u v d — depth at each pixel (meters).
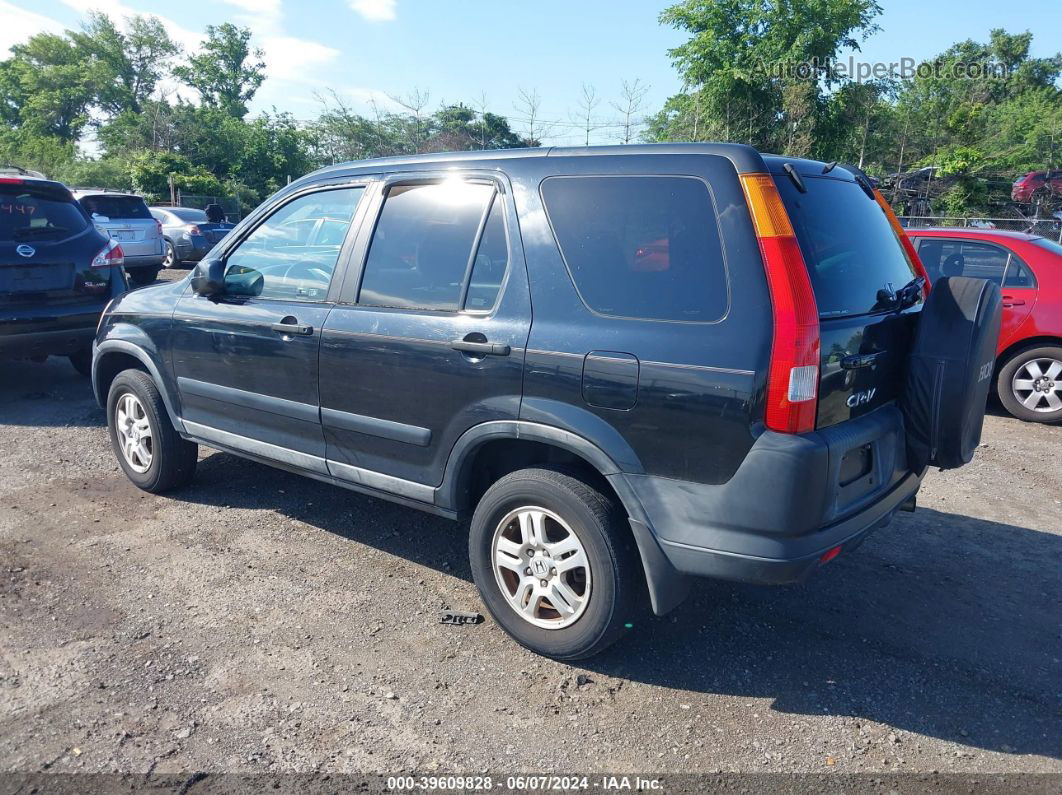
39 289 6.91
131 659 3.30
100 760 2.72
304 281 4.10
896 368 3.34
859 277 3.22
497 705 3.07
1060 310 6.99
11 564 4.10
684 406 2.84
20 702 3.01
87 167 39.75
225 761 2.73
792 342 2.69
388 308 3.70
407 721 2.97
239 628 3.56
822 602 3.91
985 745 2.90
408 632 3.57
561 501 3.17
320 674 3.23
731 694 3.17
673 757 2.81
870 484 3.17
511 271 3.33
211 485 5.25
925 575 4.23
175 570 4.08
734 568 2.82
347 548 4.38
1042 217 23.47
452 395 3.42
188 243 19.95
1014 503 5.29
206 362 4.47
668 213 2.99
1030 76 48.50
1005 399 7.33
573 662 3.34
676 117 27.19
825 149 26.70
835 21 25.67
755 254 2.79
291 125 51.03
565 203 3.24
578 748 2.85
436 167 3.70
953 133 28.81
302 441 4.12
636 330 2.96
